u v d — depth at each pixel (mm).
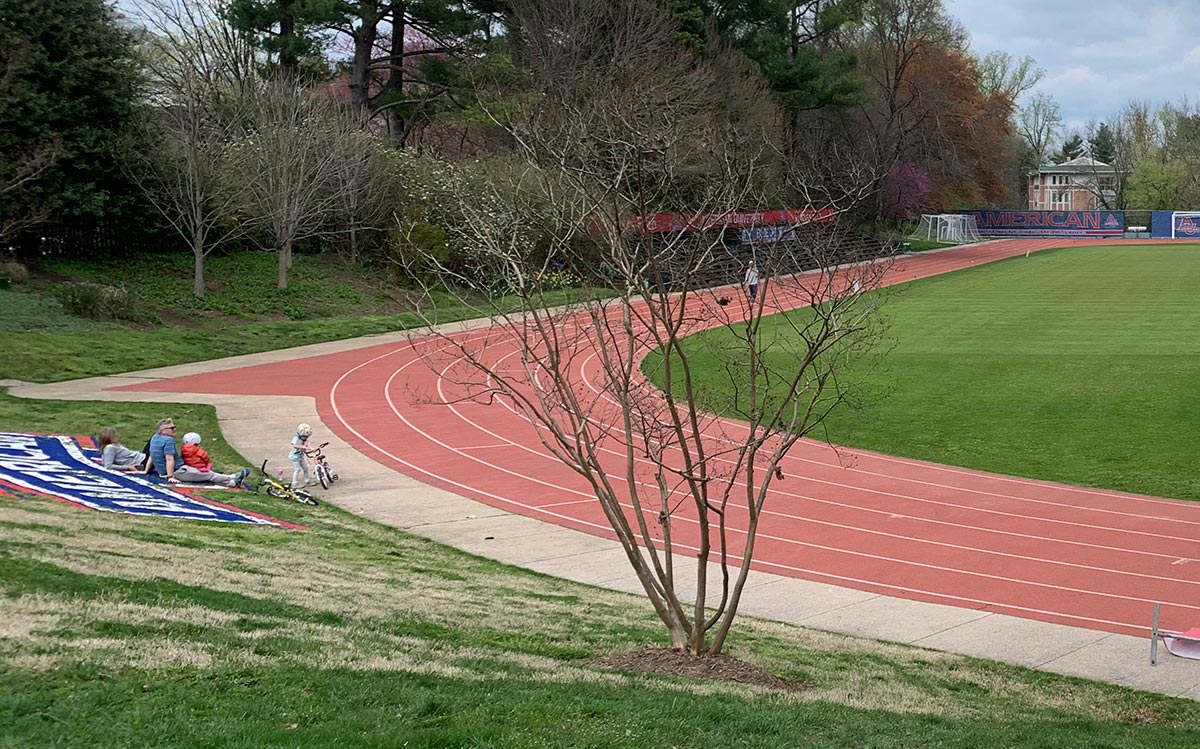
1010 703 12406
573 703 9305
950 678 13516
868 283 19953
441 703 8773
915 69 95562
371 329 47219
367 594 14266
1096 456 26828
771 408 30188
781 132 66688
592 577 18438
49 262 48375
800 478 25328
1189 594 17922
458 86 60812
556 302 44562
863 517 22344
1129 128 168625
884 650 14906
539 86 51000
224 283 51688
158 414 30266
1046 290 62938
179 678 8766
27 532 13805
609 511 13062
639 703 9602
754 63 70938
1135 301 56375
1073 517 22281
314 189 52000
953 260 87625
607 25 56375
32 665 8594
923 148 96188
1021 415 30922
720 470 25812
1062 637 16016
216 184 51625
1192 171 145875
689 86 53656
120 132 50062
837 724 9797
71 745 7281
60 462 21969
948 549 20297
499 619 13867
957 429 29641
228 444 27672
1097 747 9914
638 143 19062
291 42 57719
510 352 40625
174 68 59188
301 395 34000
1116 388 33812
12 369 35344
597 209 15797
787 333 44312
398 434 29312
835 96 77125
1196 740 10906
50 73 47094
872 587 18266
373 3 60812
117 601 10984
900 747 9125
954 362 38750
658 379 35500
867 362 38812
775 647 14117
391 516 22047
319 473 24031
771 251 18531
